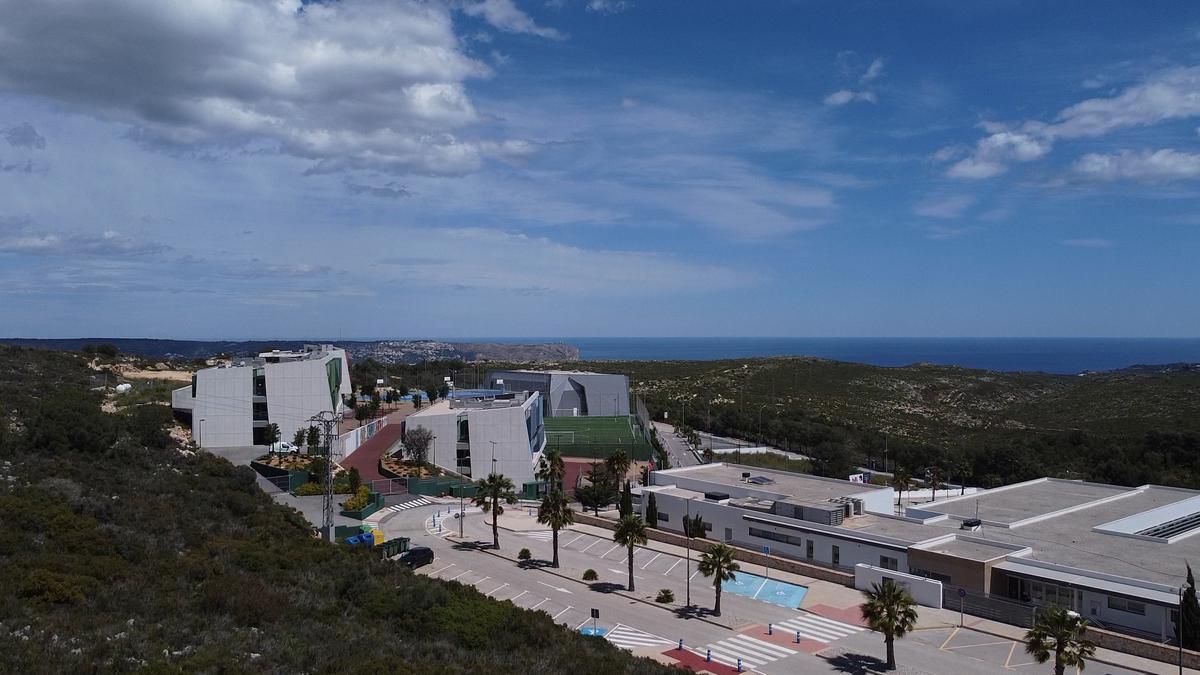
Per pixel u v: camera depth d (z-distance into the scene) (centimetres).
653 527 8506
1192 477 11156
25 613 2917
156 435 7212
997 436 16962
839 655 5050
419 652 3328
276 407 12019
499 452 11375
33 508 3972
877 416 19775
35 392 9669
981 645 5159
